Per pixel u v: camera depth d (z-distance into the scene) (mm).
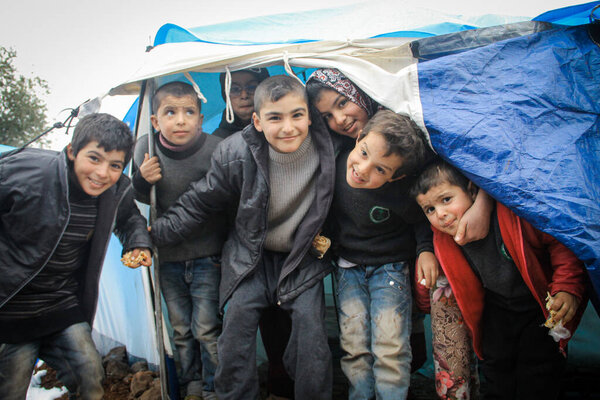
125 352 3438
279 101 1970
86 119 2025
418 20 2738
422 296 2279
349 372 2195
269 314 2596
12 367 2021
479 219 1917
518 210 1776
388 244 2215
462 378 2094
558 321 1801
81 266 2219
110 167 2020
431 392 2760
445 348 2115
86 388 2109
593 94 2008
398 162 1914
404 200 2117
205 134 2461
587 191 1798
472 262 2035
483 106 1937
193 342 2506
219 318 2473
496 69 2016
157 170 2311
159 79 2402
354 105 2150
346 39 2213
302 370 2061
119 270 3381
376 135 1884
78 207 2078
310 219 2170
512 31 2172
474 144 1859
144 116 2393
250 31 2893
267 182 2127
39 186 1988
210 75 2801
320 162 2166
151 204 2322
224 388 2113
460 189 1931
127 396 2975
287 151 2053
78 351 2104
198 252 2436
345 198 2176
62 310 2139
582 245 1697
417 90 1963
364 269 2279
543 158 1848
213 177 2197
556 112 1953
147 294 2684
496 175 1814
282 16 2941
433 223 2002
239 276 2193
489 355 2096
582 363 2779
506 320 2070
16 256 1990
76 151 1988
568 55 2061
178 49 2330
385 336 2109
